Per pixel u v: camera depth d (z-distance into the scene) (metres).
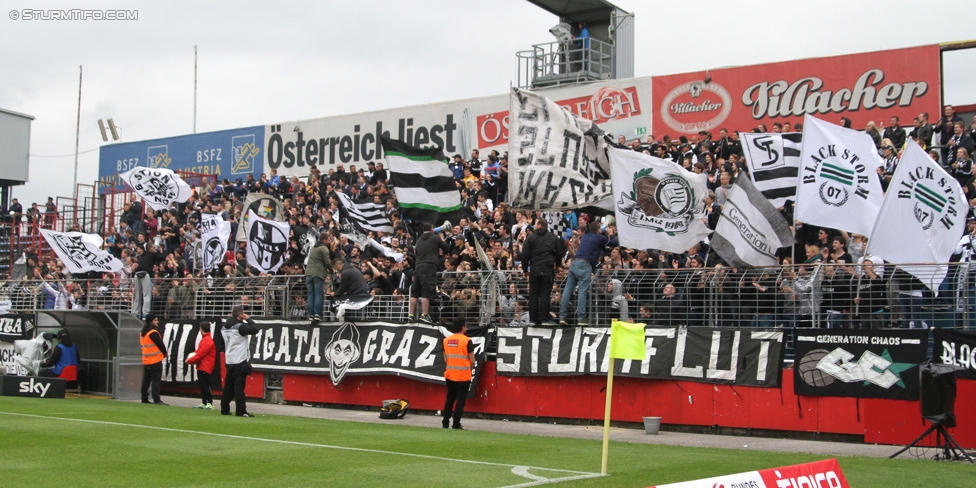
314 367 20.17
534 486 9.73
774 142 17.66
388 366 18.98
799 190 15.72
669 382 16.23
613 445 13.80
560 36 32.25
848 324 14.92
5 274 35.12
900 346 14.11
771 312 15.68
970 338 13.51
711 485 7.12
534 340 17.55
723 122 24.62
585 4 32.06
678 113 25.31
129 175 27.27
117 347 21.45
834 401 14.66
